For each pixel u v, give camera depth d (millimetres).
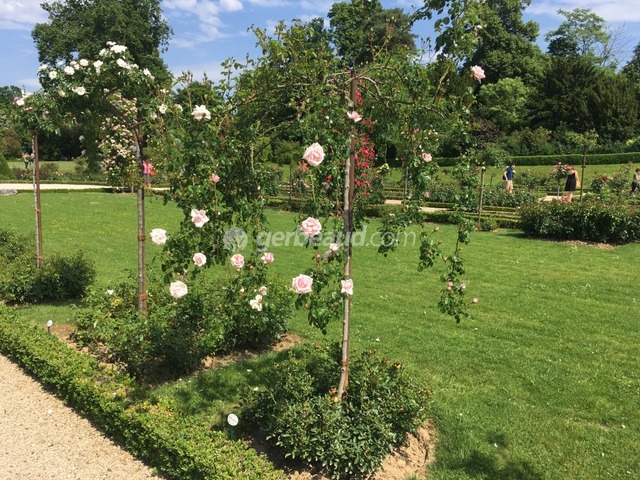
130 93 4500
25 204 15773
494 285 7496
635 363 4680
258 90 3160
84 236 10820
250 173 3186
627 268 8703
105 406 3336
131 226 12336
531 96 36219
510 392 4086
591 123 32562
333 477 2910
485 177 25500
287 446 3006
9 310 5129
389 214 3234
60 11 34781
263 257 3223
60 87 4328
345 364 3188
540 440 3395
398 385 3348
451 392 4066
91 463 3113
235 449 2891
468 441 3367
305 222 2705
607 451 3271
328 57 3146
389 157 3646
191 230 3150
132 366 4117
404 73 3023
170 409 3357
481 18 2949
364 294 6957
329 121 2809
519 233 12492
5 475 2939
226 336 4562
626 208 11078
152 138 3502
